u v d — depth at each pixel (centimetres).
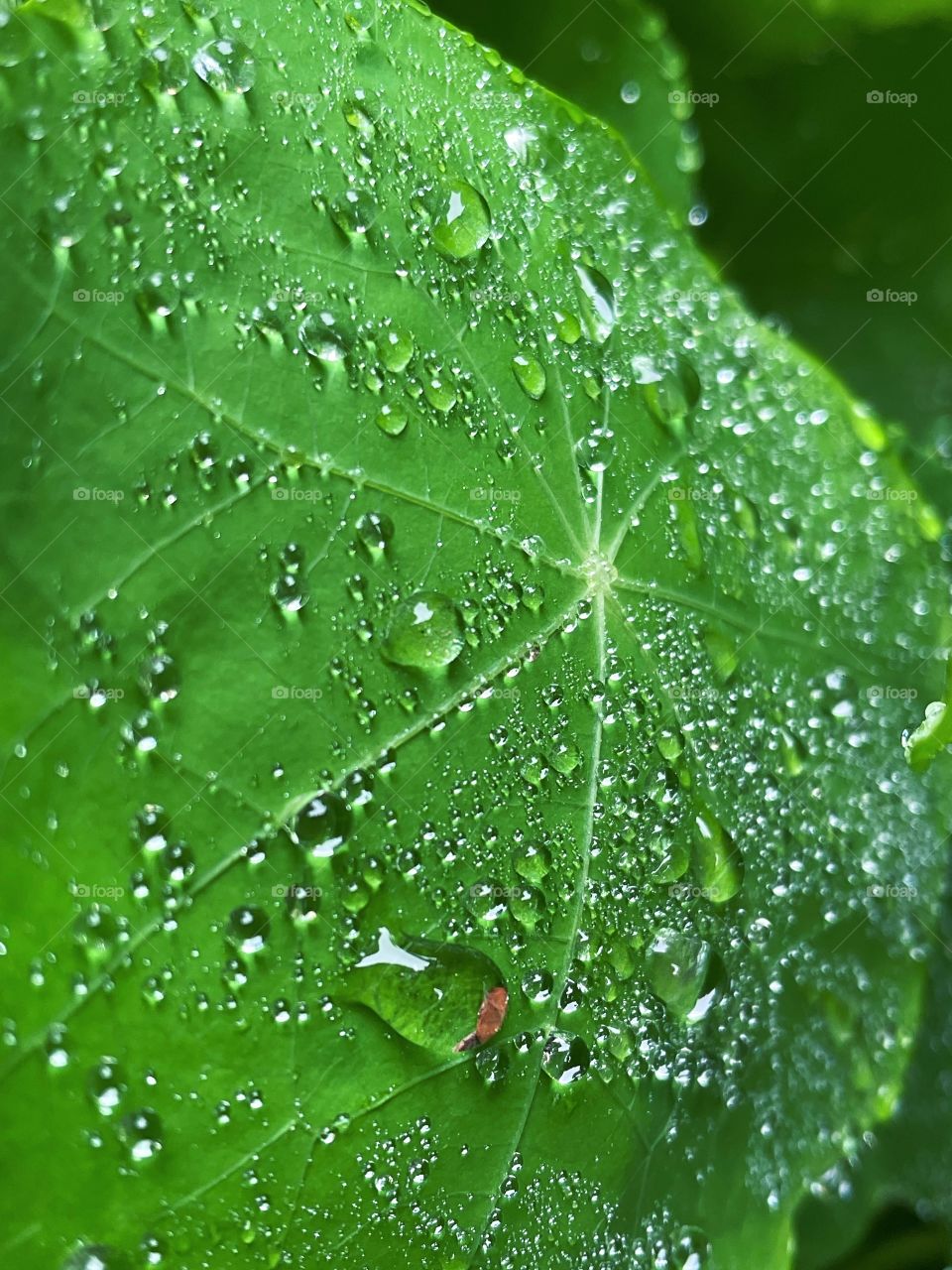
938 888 9
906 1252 9
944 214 10
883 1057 8
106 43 6
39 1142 6
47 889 6
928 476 10
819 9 9
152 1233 6
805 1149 8
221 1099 6
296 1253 6
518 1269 7
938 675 9
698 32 9
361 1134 6
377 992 6
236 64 6
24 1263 6
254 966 6
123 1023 6
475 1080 7
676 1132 7
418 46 7
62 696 6
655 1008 7
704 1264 8
